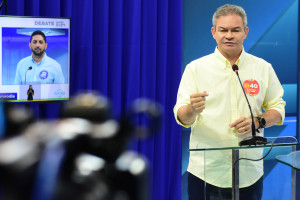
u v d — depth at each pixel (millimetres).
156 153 4703
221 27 2850
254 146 1845
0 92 4020
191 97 2527
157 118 675
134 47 4570
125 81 4648
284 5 5191
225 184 1892
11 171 584
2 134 653
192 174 2641
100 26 4477
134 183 632
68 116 696
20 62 4066
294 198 1955
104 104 715
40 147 619
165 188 4820
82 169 620
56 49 4199
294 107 5324
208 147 1913
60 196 583
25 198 580
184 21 4957
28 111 692
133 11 4531
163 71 4699
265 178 1935
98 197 596
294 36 5246
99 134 662
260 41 5191
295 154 1887
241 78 2885
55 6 4320
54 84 4227
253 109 2873
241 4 5086
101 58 4492
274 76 3006
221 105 2852
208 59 2949
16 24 4012
